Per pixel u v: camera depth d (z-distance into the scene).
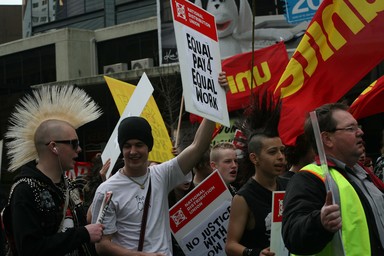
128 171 4.34
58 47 26.66
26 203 3.62
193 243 4.89
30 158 4.02
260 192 4.41
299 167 5.08
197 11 4.60
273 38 19.39
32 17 36.56
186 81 4.36
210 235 4.91
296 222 3.07
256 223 4.34
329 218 2.83
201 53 4.57
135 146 4.29
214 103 4.57
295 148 5.05
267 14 19.47
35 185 3.71
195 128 9.11
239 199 4.38
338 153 3.41
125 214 4.25
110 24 32.22
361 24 6.20
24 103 4.09
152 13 30.61
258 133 4.48
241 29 19.97
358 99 6.56
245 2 20.00
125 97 6.66
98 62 27.08
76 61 26.50
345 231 3.15
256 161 4.46
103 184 4.32
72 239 3.63
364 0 6.21
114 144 5.34
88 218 4.94
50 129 3.89
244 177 5.41
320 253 3.21
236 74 8.88
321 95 6.22
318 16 6.26
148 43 25.88
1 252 4.09
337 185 3.24
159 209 4.34
